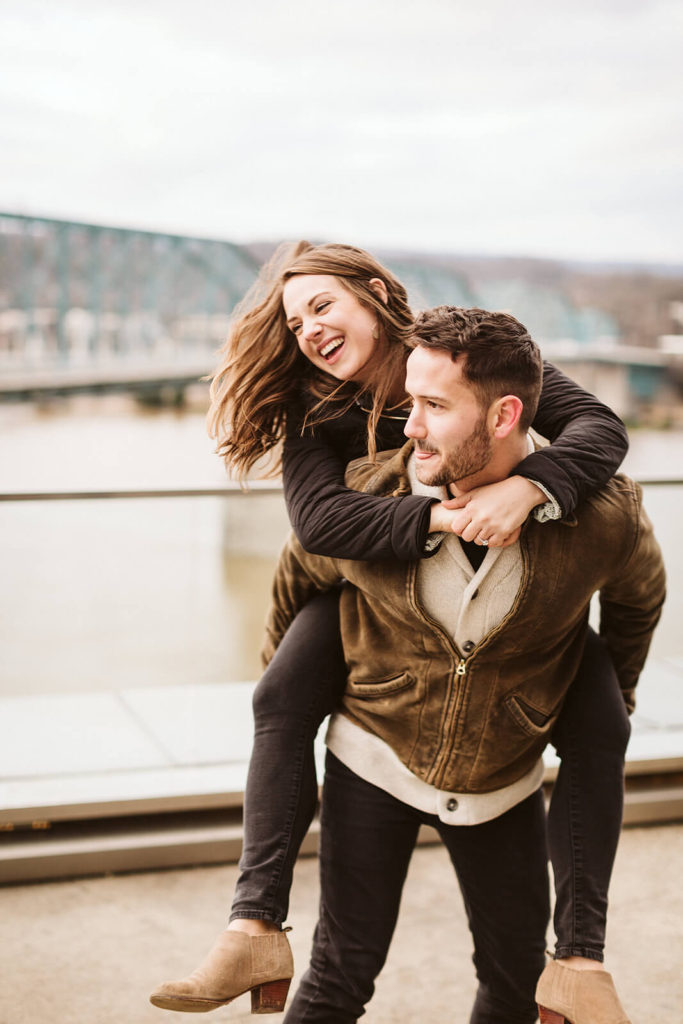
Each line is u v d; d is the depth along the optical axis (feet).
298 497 5.05
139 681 9.59
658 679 10.55
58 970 7.69
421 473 4.66
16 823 8.97
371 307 5.35
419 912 8.79
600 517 4.85
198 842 9.29
